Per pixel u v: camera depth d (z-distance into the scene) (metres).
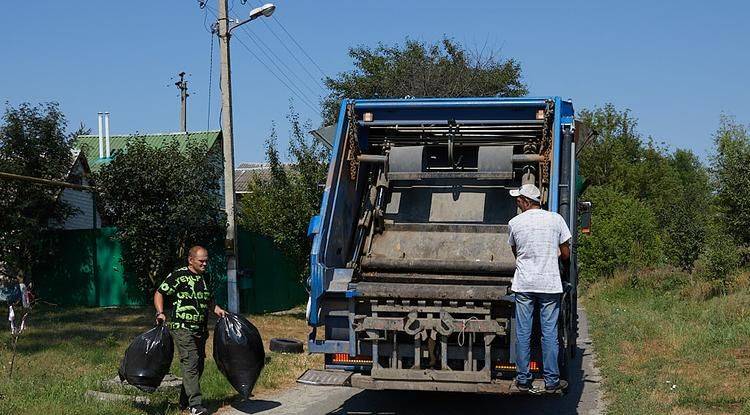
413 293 6.97
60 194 20.39
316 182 17.03
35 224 19.25
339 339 7.27
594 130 8.94
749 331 11.80
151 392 7.90
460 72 30.81
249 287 20.09
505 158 8.41
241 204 23.00
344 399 9.05
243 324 8.13
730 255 17.20
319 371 7.40
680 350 11.14
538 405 8.72
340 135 8.21
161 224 18.22
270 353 12.12
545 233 6.79
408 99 8.43
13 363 10.19
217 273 19.67
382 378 6.96
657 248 24.39
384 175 8.70
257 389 9.53
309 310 7.21
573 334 9.45
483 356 6.98
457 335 6.99
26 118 19.70
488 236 8.38
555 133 7.88
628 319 15.28
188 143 19.48
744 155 17.92
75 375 9.73
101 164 19.98
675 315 15.15
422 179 8.84
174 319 7.75
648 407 7.91
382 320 6.93
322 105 32.34
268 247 21.16
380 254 8.38
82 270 20.38
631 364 10.54
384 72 32.03
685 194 33.69
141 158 18.39
